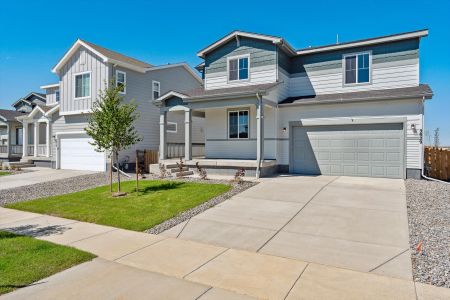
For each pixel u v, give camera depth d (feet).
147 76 64.13
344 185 35.19
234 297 12.17
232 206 26.91
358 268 14.75
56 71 62.54
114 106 32.50
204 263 15.57
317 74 49.16
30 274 14.17
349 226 21.07
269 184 36.09
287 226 21.44
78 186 40.83
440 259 15.42
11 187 41.14
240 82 49.39
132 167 59.31
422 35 41.42
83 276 14.12
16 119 75.77
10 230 21.72
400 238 18.58
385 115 40.98
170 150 64.54
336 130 44.16
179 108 48.08
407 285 12.98
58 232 21.09
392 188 33.19
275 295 12.28
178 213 25.16
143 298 12.12
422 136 39.11
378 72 44.78
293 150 46.88
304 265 15.19
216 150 51.52
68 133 62.03
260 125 41.47
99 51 57.31
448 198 28.12
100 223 23.27
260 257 16.29
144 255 16.71
